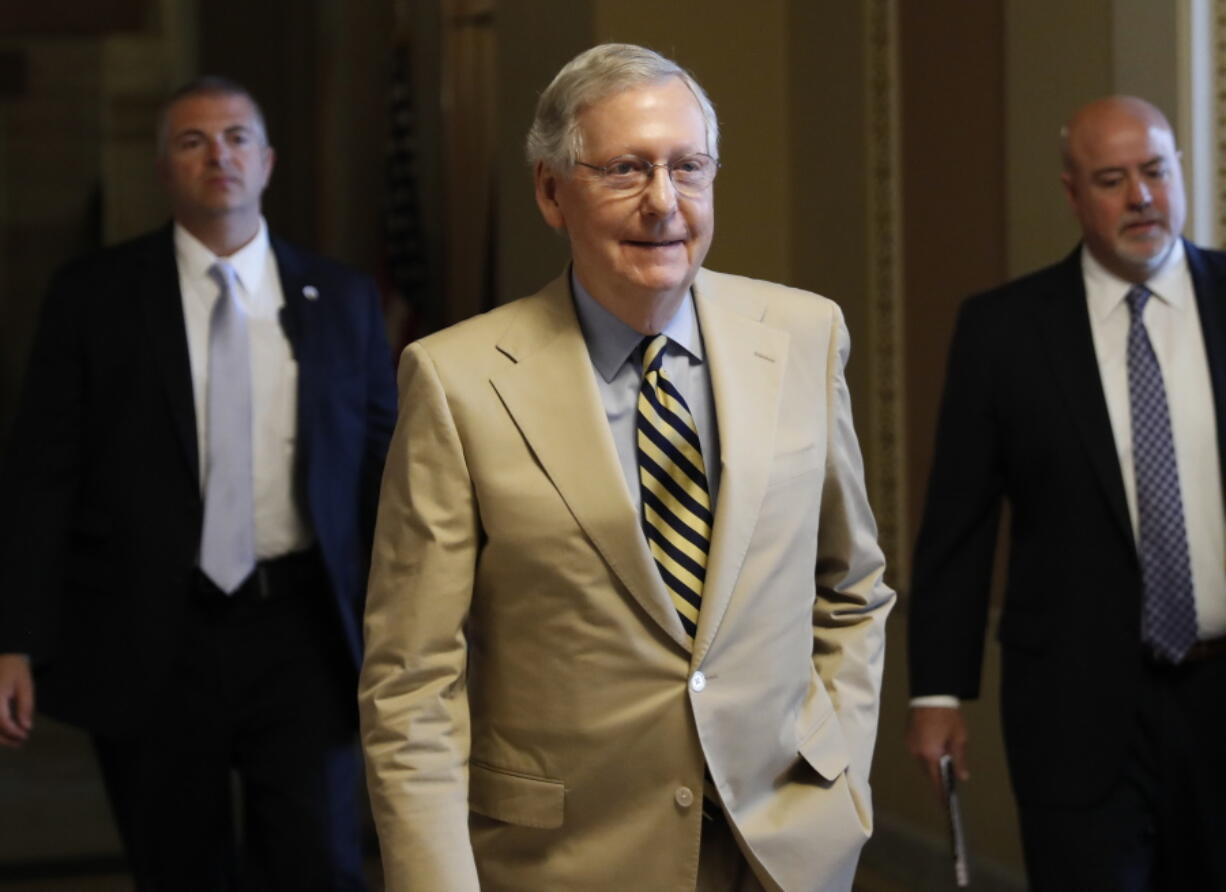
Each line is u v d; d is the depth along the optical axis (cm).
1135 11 432
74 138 1392
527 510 232
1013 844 486
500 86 635
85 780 700
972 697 362
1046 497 345
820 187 569
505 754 239
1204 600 335
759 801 241
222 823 377
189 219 382
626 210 226
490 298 713
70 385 376
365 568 387
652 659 232
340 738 376
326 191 1083
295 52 1155
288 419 378
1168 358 345
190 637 367
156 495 369
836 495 253
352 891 373
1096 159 343
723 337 244
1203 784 335
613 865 235
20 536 370
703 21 574
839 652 256
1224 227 425
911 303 533
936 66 516
